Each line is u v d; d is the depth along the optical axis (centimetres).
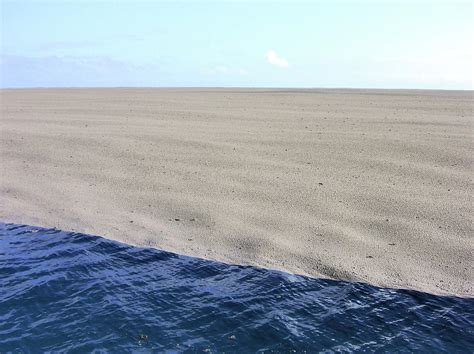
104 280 523
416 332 435
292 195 731
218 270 537
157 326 446
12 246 601
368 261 545
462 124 1119
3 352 411
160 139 1061
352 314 459
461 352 409
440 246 571
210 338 429
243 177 815
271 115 1302
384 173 811
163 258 564
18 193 775
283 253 566
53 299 489
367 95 1717
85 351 413
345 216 656
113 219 670
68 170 878
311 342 421
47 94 1952
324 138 1030
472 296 482
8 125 1245
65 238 620
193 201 720
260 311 466
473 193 716
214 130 1131
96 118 1317
